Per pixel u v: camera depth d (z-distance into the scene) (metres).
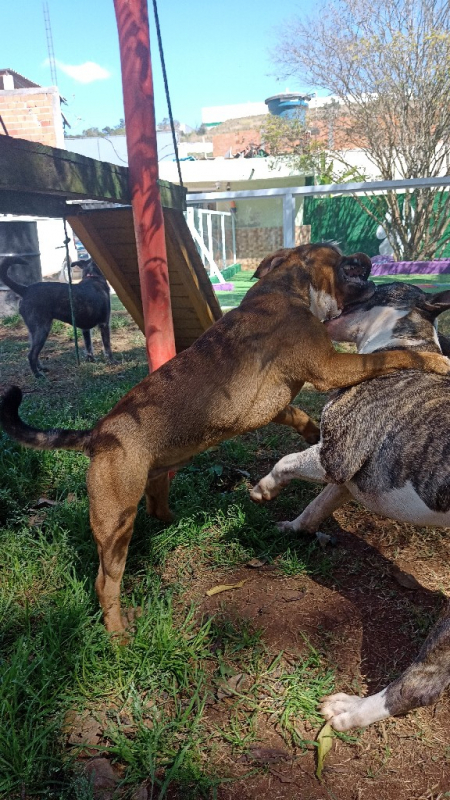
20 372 8.08
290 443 5.11
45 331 7.78
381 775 2.29
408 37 13.94
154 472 3.20
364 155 16.44
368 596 3.23
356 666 2.78
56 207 5.09
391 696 2.37
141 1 3.87
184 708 2.57
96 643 2.85
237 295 11.77
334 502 3.52
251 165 16.75
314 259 3.55
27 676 2.57
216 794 2.20
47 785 2.24
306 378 3.22
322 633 2.97
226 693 2.64
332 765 2.33
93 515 2.95
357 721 2.42
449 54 13.62
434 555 3.57
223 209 16.64
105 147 21.66
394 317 3.37
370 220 16.25
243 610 3.15
